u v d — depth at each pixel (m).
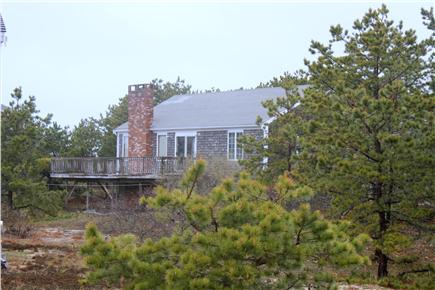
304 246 6.16
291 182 6.85
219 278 6.02
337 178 13.34
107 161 28.80
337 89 13.62
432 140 12.43
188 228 6.88
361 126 13.15
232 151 27.48
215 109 30.48
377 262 14.48
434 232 13.26
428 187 12.70
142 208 19.88
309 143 14.31
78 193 32.84
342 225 7.27
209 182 18.64
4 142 22.33
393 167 12.66
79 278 11.55
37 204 22.58
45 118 35.38
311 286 6.61
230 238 5.90
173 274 5.82
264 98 30.11
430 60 14.68
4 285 10.55
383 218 13.49
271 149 20.20
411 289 12.55
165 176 23.70
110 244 6.09
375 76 14.59
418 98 12.66
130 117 31.38
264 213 6.17
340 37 15.52
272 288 6.33
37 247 17.12
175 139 29.81
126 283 6.75
